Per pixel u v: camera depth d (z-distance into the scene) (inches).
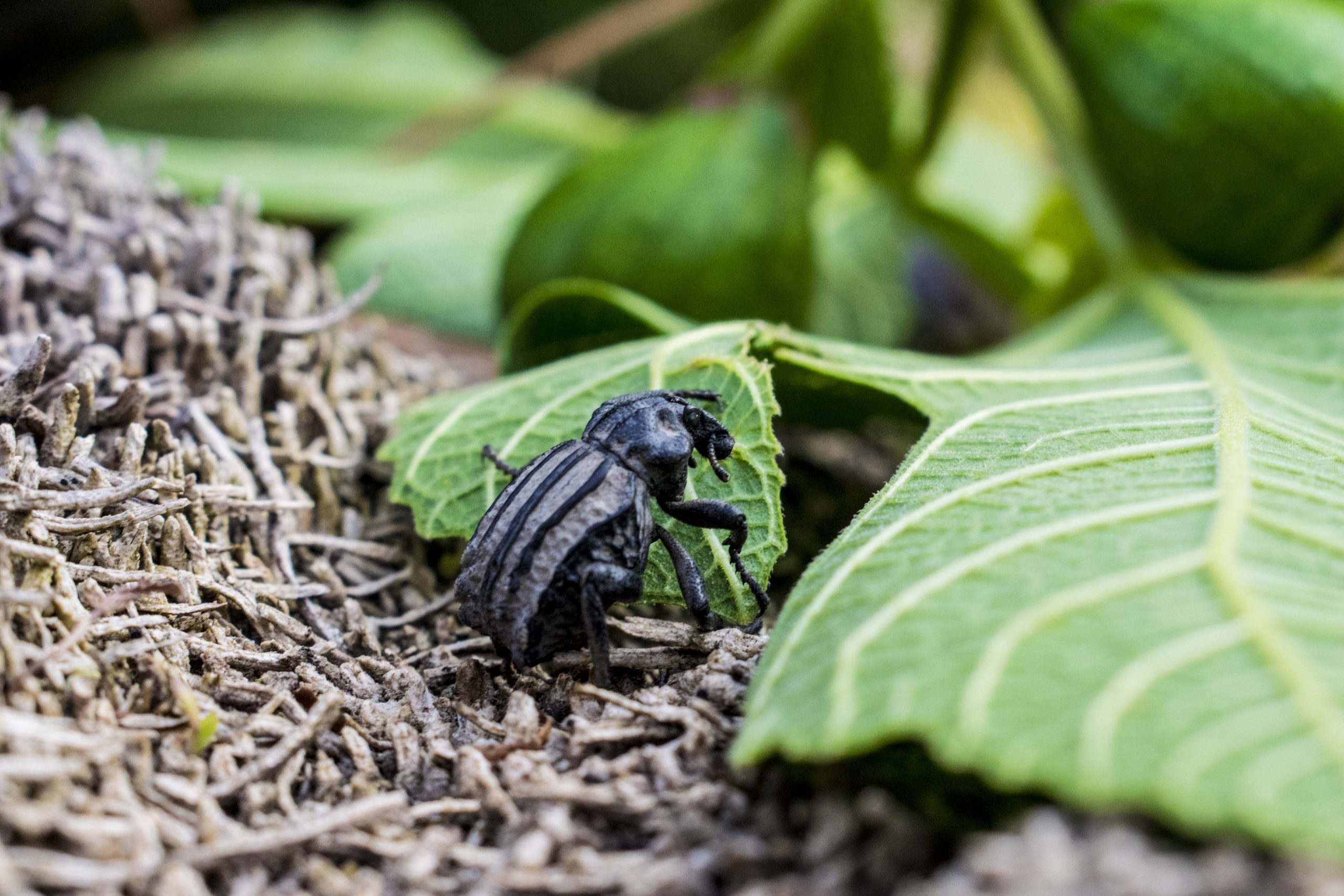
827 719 7.1
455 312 12.4
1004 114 23.2
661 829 7.3
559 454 8.0
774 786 7.4
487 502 8.5
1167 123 10.3
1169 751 6.8
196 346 9.0
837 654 7.3
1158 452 8.0
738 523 8.1
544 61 14.9
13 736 7.3
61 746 7.3
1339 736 6.8
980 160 17.1
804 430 10.2
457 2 25.3
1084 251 12.4
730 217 10.4
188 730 7.6
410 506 8.9
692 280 10.4
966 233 13.8
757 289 10.5
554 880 7.2
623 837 7.4
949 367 8.9
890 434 10.6
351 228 15.3
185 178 12.8
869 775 7.3
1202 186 10.3
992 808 7.1
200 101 18.5
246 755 7.7
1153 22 10.4
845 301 13.6
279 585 8.5
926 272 15.9
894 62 12.1
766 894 7.0
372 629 8.5
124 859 7.2
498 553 7.8
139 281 9.1
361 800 7.5
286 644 8.3
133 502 8.2
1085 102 10.8
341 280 12.5
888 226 14.7
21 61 23.0
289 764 7.6
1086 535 7.5
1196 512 7.6
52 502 7.9
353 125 18.3
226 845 7.2
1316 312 9.5
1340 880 6.6
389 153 15.5
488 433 8.8
